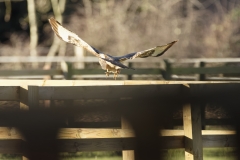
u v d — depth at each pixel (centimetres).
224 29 4062
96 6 4403
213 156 1437
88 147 1037
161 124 941
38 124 857
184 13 4434
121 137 1032
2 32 5062
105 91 1040
